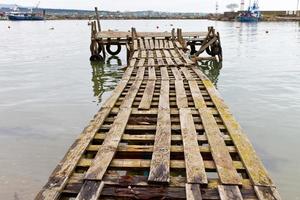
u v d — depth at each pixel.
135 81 11.55
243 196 4.40
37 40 44.81
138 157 5.77
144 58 17.30
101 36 25.05
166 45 22.02
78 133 10.08
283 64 23.16
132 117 7.72
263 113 11.88
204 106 8.34
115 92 9.91
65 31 68.00
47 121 11.27
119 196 4.43
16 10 161.50
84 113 12.16
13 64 23.95
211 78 18.39
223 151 5.65
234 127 6.83
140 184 4.68
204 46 23.55
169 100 9.10
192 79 11.71
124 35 25.52
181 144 6.26
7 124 10.97
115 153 5.66
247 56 27.81
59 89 16.16
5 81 18.03
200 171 4.93
